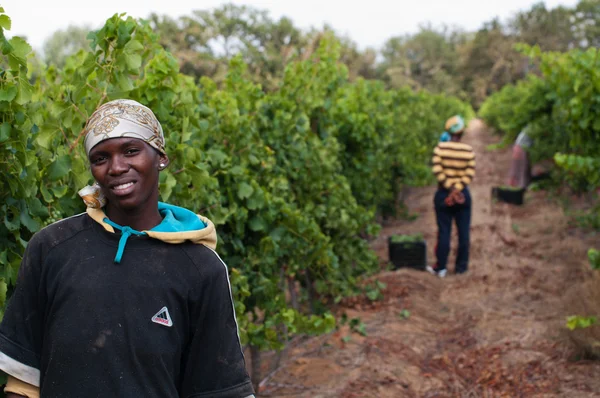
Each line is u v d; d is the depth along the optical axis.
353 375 5.27
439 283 8.23
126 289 1.79
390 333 6.27
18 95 2.30
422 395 5.08
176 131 3.47
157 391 1.80
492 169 20.23
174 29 30.31
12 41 2.27
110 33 2.91
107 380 1.77
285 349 5.49
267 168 4.91
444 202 8.45
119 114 1.86
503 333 6.25
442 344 6.18
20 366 1.84
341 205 6.00
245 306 4.37
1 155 2.31
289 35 32.34
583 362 5.37
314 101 6.30
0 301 2.19
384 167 10.21
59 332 1.78
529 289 7.65
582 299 6.25
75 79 2.93
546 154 12.69
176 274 1.84
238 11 31.73
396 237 9.23
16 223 2.37
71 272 1.81
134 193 1.85
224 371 1.90
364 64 47.47
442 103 26.27
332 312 6.82
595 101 6.36
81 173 2.72
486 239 10.44
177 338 1.84
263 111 5.58
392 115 10.95
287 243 4.64
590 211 11.32
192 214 1.99
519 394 5.00
